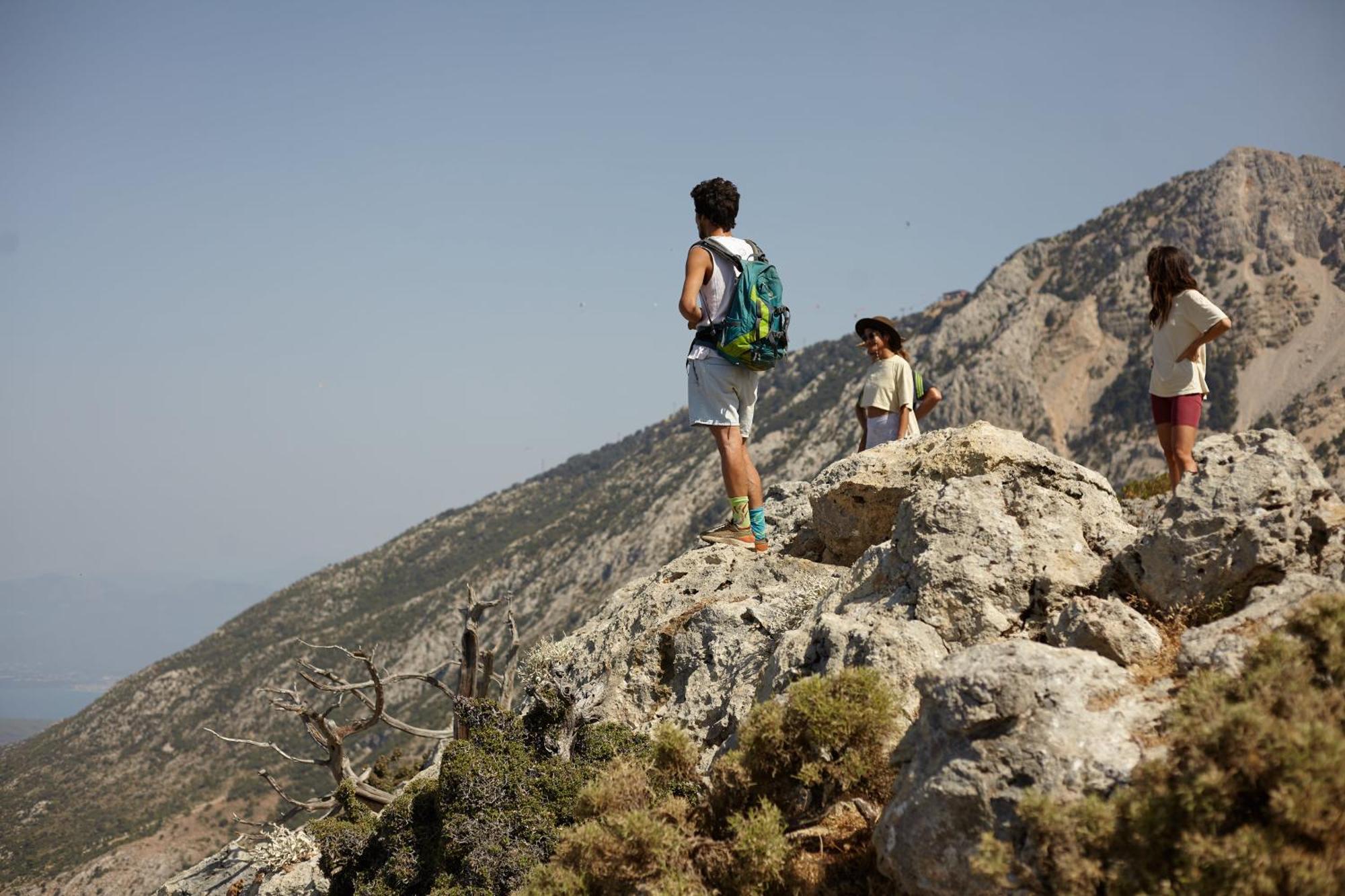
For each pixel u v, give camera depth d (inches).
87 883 4904.0
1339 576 178.4
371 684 642.8
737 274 293.7
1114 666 172.9
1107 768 151.9
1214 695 146.6
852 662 222.7
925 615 222.4
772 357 301.0
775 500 401.4
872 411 349.7
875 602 239.9
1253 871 122.9
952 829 156.5
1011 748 157.9
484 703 280.7
